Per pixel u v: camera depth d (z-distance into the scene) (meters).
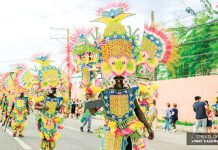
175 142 14.68
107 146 5.66
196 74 30.23
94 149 12.00
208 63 30.45
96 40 6.11
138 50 6.13
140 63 6.16
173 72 6.68
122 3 5.78
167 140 15.46
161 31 6.35
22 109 15.23
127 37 5.76
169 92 28.19
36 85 9.62
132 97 5.68
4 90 21.09
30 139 14.34
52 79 9.48
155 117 20.86
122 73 5.68
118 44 5.70
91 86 5.82
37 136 15.52
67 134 17.27
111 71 5.69
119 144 5.63
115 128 5.62
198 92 25.44
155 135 17.94
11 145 12.52
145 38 6.25
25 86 14.60
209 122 17.73
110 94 5.65
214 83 24.27
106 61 5.73
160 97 29.03
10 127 19.77
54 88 9.58
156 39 6.30
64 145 12.99
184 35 30.67
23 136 15.39
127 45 5.73
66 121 27.72
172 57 6.41
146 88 7.00
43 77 9.48
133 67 5.77
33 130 18.47
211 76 24.50
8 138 14.64
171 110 20.39
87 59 6.45
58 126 9.62
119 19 5.76
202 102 17.48
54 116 9.53
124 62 5.70
